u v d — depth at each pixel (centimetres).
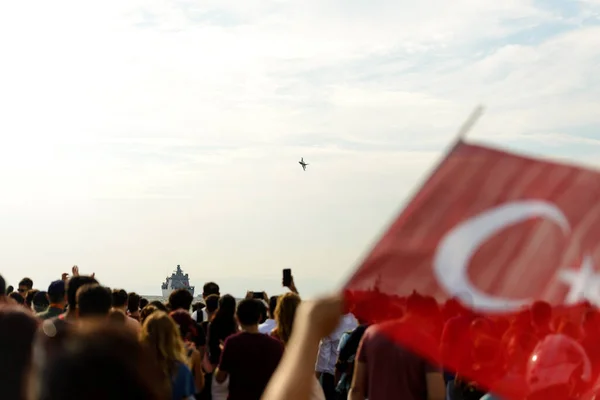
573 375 495
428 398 755
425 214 393
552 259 393
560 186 395
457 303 387
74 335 217
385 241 387
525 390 448
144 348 222
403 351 754
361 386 802
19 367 757
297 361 282
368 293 381
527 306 393
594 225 393
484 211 392
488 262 391
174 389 899
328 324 288
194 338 1320
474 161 397
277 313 1022
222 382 1008
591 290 391
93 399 207
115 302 1182
